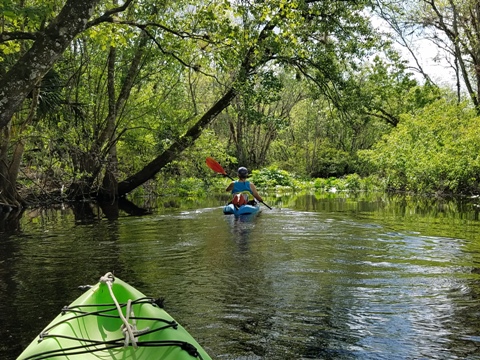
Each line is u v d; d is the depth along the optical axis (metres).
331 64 15.27
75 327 2.68
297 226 8.23
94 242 6.87
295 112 37.69
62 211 11.75
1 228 8.65
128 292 2.92
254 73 13.60
